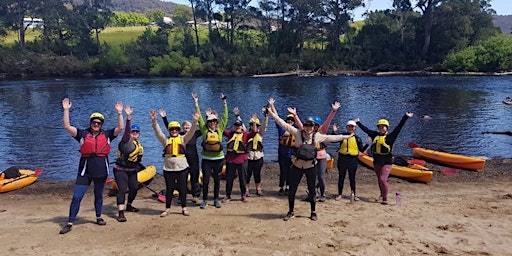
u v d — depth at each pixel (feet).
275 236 23.32
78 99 123.34
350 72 231.09
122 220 25.86
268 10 276.41
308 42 278.26
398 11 259.80
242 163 30.40
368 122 83.46
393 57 241.35
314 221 25.90
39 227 25.41
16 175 40.24
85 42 267.59
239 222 25.72
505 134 67.77
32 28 338.13
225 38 282.36
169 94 136.46
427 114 90.43
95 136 24.29
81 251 21.40
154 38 263.49
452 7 236.02
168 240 22.79
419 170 39.42
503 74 205.57
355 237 23.29
